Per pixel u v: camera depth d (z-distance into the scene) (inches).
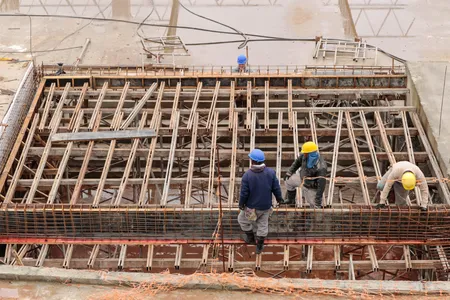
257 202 551.8
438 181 700.7
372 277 738.8
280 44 1230.9
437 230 622.5
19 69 1025.5
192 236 629.9
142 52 1198.3
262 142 952.9
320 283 450.3
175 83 886.4
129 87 886.4
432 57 1194.0
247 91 854.5
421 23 1337.4
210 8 1405.0
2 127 786.2
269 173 546.3
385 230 625.3
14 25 1301.7
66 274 459.2
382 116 892.0
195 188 895.1
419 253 721.6
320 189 608.1
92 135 768.3
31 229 636.7
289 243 617.6
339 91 866.8
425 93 820.6
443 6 1413.6
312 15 1359.5
